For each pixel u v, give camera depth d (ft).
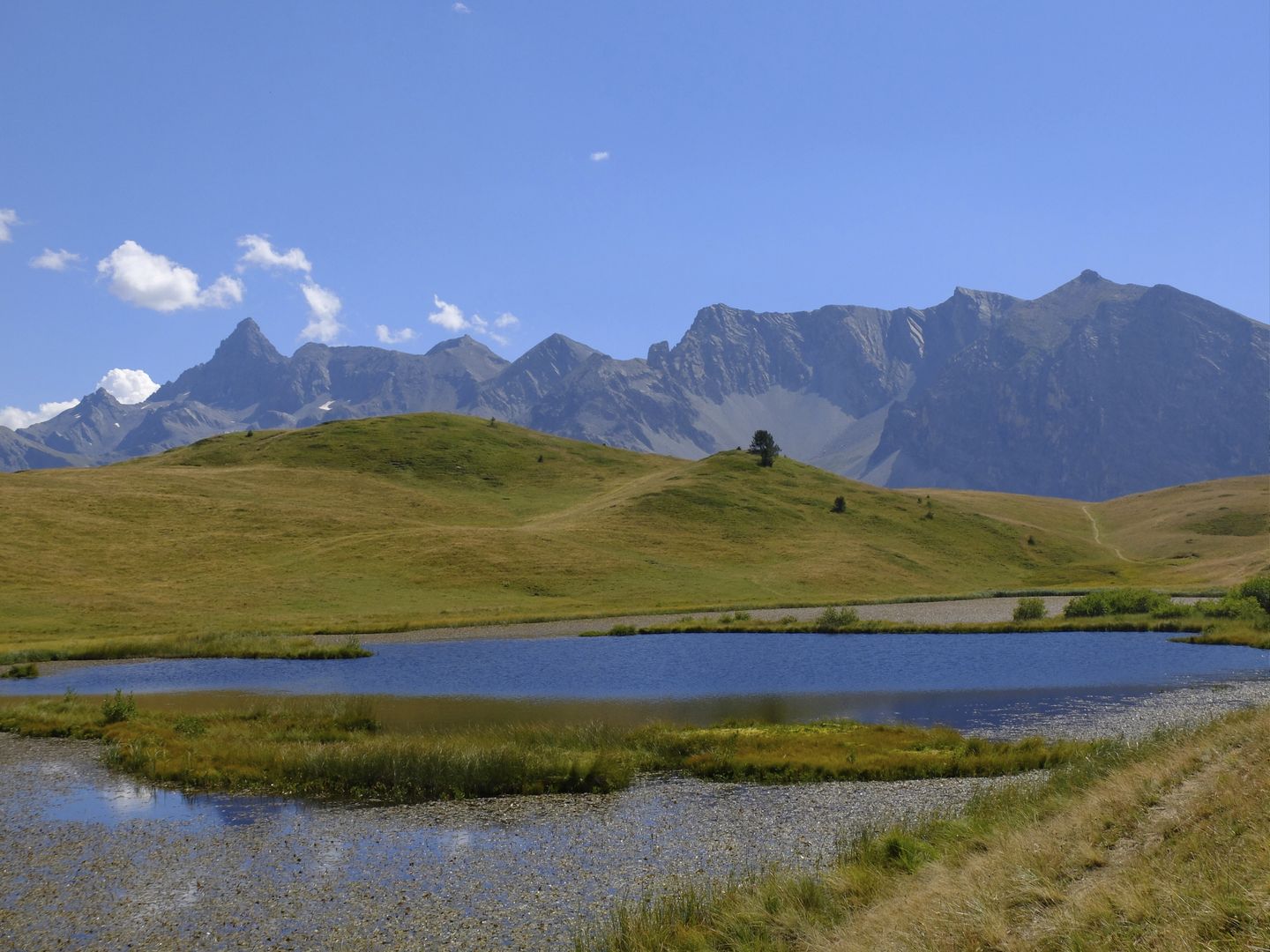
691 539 479.82
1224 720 73.97
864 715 134.31
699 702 148.87
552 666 194.59
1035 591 389.39
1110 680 161.79
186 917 59.06
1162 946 34.47
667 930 50.96
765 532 506.07
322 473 591.37
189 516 451.53
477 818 81.30
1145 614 266.77
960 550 518.37
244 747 106.01
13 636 256.93
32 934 56.70
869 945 43.34
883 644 224.33
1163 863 42.34
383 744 103.35
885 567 455.63
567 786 91.86
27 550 369.09
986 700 144.77
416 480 617.21
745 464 643.86
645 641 240.73
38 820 82.64
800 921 48.78
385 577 371.56
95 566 362.94
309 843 74.38
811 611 321.32
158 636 245.86
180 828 79.20
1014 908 43.37
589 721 130.41
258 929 56.80
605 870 66.13
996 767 94.99
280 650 219.61
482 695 157.99
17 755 112.16
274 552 407.23
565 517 523.70
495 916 57.82
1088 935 37.50
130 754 105.09
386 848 72.64
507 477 652.07
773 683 167.53
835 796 86.43
